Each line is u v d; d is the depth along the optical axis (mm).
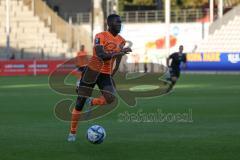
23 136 40594
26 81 124438
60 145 36250
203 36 178625
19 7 189125
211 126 46312
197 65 160750
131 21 192500
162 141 37938
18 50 181375
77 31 181000
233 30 172750
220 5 177500
